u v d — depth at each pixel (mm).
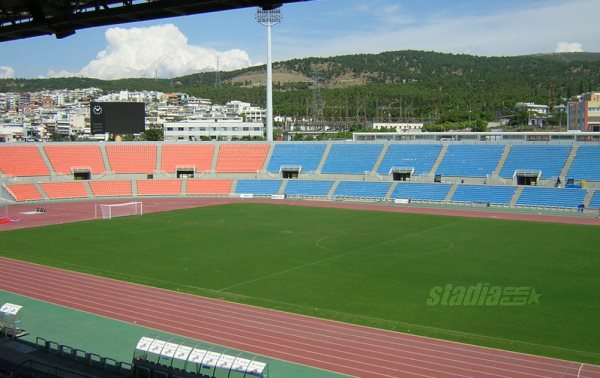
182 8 19891
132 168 120812
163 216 87312
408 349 31797
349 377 28031
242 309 39781
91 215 88438
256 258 56875
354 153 120625
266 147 127812
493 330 35031
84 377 25109
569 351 31328
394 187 107938
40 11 22391
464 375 28078
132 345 32750
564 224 77562
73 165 117312
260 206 99250
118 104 119562
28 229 75375
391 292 44000
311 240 66500
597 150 100312
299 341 33219
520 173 102312
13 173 109812
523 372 28391
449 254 58000
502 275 48969
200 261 55562
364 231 72562
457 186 103312
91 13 21406
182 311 39344
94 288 45500
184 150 126688
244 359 26172
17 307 34250
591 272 49875
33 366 26297
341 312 38969
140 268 52594
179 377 25516
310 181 115688
